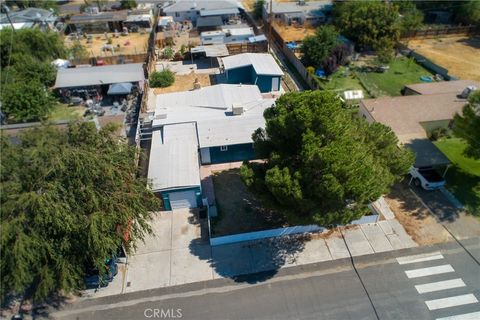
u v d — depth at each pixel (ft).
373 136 78.69
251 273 72.90
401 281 70.85
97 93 138.00
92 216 58.75
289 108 68.80
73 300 68.54
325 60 151.43
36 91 121.19
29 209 55.47
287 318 64.90
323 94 65.05
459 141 109.81
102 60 164.04
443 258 75.25
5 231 52.54
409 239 79.46
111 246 62.28
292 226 80.79
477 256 75.56
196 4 225.97
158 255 76.69
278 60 171.42
